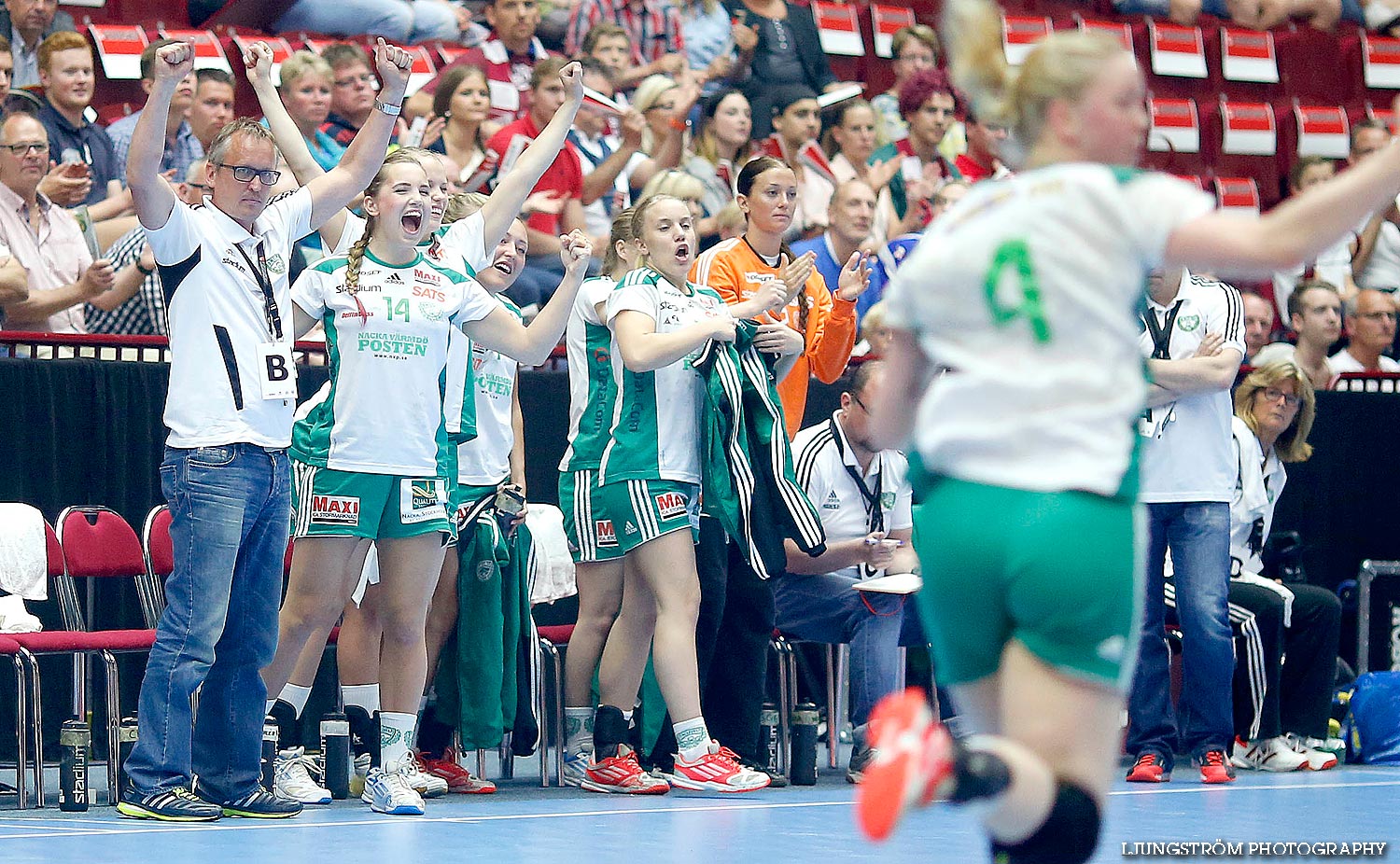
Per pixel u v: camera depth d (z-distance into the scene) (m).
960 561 9.25
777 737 24.64
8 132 26.41
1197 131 45.69
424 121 30.70
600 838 17.00
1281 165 46.84
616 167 33.50
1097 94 9.36
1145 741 23.52
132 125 31.39
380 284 19.56
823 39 43.12
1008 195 9.28
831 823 18.30
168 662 18.08
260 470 18.11
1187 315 23.05
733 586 22.73
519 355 20.22
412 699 19.92
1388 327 36.56
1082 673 8.96
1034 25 45.31
